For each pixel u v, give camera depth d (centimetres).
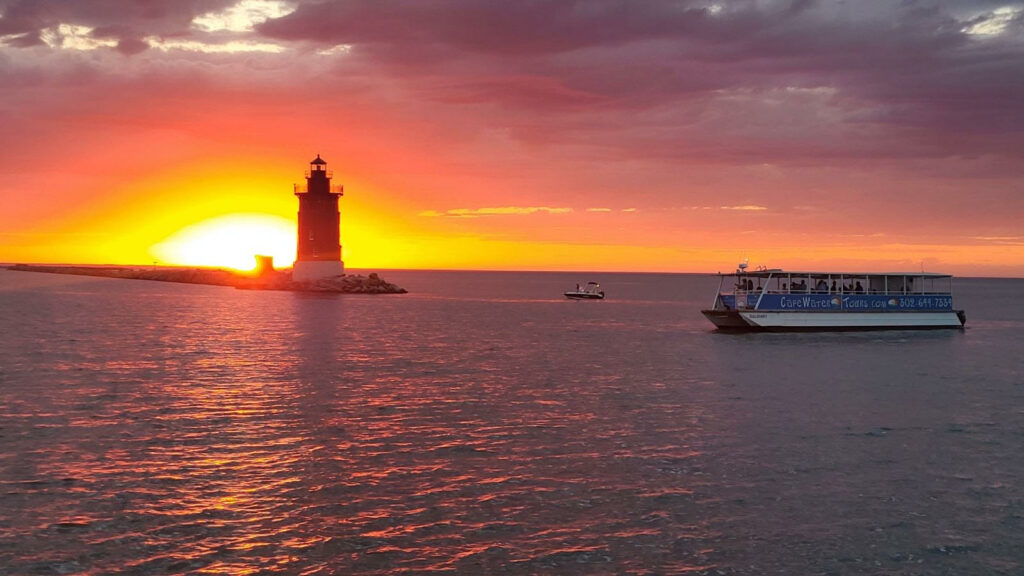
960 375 4950
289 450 2803
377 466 2616
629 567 1867
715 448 2886
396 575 1819
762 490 2395
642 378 4644
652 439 3019
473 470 2581
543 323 9462
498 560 1898
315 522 2112
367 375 4634
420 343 6631
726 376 4750
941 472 2603
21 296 14462
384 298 15075
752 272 7581
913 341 7288
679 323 9694
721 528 2094
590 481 2472
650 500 2298
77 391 3934
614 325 9256
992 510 2239
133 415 3359
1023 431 3228
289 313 10206
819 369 5138
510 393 4044
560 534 2048
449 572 1836
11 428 3077
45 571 1803
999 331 8756
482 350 6147
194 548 1939
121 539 1983
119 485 2380
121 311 10356
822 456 2784
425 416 3419
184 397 3803
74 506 2197
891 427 3284
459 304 13950
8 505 2195
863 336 7738
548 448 2870
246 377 4484
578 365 5244
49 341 6369
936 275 8200
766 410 3631
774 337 7475
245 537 2009
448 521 2130
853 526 2114
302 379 4434
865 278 8244
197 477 2473
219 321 8731
